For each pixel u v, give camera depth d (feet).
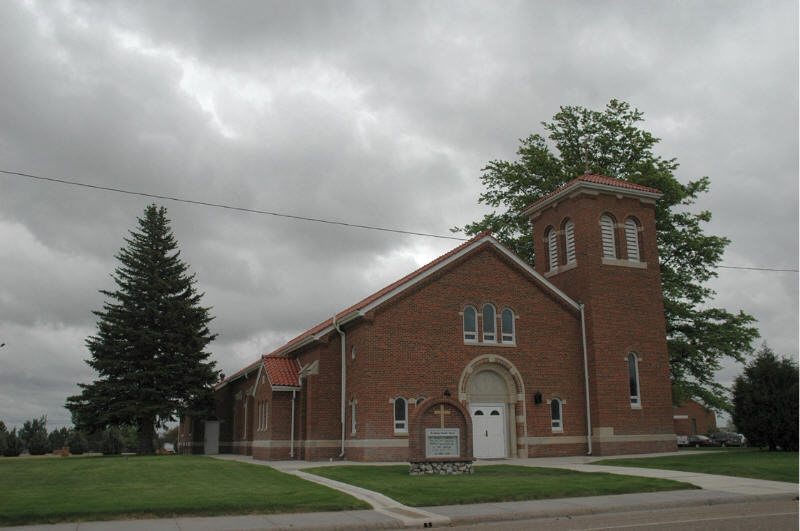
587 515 47.83
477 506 50.44
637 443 101.55
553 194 112.98
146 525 42.63
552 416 100.68
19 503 48.88
